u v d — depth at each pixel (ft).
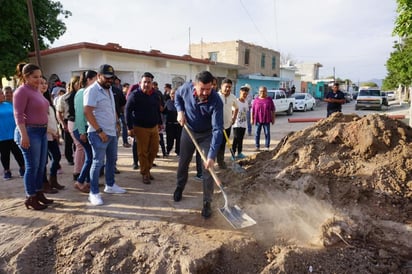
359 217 12.36
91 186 14.57
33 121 13.12
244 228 12.38
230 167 19.25
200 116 13.34
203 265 10.51
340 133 16.11
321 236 11.55
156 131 17.56
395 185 13.44
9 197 15.64
